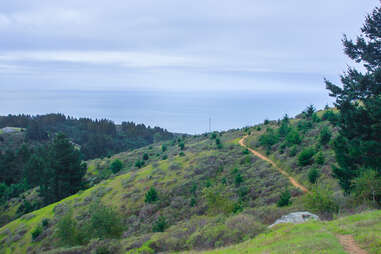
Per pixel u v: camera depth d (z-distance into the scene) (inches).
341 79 796.6
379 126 677.3
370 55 738.8
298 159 1362.0
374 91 726.5
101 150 5349.4
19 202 2452.0
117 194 1588.3
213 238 651.5
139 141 7559.1
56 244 1192.8
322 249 366.3
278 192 1097.4
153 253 687.1
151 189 1380.4
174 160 2015.3
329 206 687.7
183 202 1277.1
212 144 2340.1
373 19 739.4
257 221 703.1
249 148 2057.1
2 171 3476.9
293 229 510.6
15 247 1332.4
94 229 861.2
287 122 2529.5
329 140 1470.2
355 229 435.8
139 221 1205.7
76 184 2400.3
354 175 781.3
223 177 1501.0
